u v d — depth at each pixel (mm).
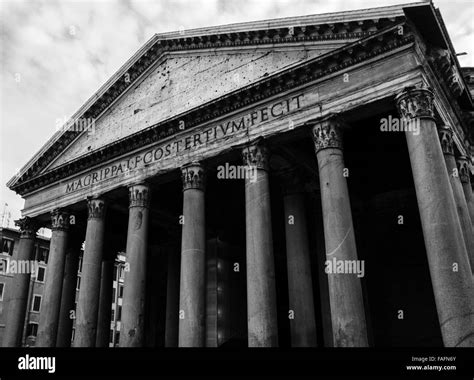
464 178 17812
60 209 22938
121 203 22703
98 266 20250
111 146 20938
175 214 26688
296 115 15695
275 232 26125
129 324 17344
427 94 13312
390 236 22391
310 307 17172
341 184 14188
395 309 21156
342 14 15078
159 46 21781
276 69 17062
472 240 14789
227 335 25734
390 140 18812
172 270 26359
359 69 14812
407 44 13891
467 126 19906
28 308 41562
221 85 18734
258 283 14609
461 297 11234
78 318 19203
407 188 22531
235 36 18641
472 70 22844
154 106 21219
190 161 18141
